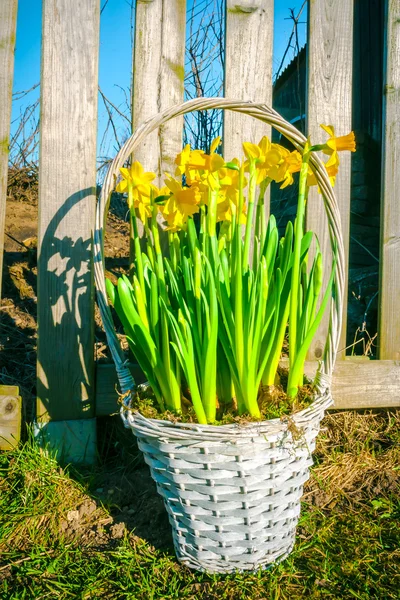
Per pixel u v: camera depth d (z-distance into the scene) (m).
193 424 0.90
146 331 0.93
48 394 1.18
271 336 0.94
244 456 0.90
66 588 0.95
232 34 1.17
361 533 1.03
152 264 1.04
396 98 1.23
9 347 1.42
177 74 1.17
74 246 1.17
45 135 1.15
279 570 0.97
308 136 1.20
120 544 1.02
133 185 1.01
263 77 1.18
